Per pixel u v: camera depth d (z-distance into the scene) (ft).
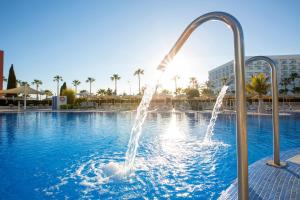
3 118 57.47
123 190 11.87
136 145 23.47
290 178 11.21
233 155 18.85
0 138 28.27
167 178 13.53
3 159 18.03
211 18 5.27
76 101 107.34
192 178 13.48
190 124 43.65
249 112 69.36
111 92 211.00
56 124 44.42
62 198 11.04
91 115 69.00
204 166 15.84
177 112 79.51
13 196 11.28
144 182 12.96
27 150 21.40
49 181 13.17
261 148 21.53
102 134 31.60
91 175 14.19
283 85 185.16
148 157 18.42
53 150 21.30
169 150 20.92
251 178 11.34
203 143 24.31
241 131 4.93
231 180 13.10
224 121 48.73
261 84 70.69
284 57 211.61
